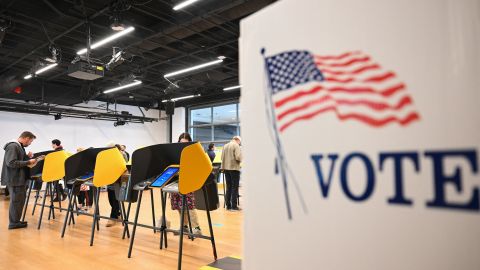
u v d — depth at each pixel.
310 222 0.54
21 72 8.28
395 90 0.46
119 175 3.28
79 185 4.34
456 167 0.40
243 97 0.67
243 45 0.69
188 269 2.37
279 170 0.59
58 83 9.48
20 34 6.09
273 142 0.61
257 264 0.61
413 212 0.43
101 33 6.09
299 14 0.59
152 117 12.95
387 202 0.45
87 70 5.60
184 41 6.58
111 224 4.09
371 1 0.50
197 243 3.11
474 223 0.38
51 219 4.68
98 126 11.38
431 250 0.41
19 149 4.05
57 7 5.09
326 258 0.51
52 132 10.30
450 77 0.41
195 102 12.46
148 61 7.91
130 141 12.22
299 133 0.57
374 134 0.48
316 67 0.55
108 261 2.62
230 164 5.19
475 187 0.38
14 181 3.98
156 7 5.36
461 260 0.39
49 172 4.09
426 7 0.44
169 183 2.60
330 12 0.54
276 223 0.59
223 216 4.65
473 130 0.39
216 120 12.15
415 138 0.44
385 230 0.45
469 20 0.40
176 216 4.67
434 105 0.42
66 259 2.69
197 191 2.76
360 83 0.50
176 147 2.80
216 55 7.40
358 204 0.48
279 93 0.60
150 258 2.67
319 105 0.54
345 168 0.50
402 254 0.44
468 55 0.40
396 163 0.45
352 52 0.51
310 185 0.54
